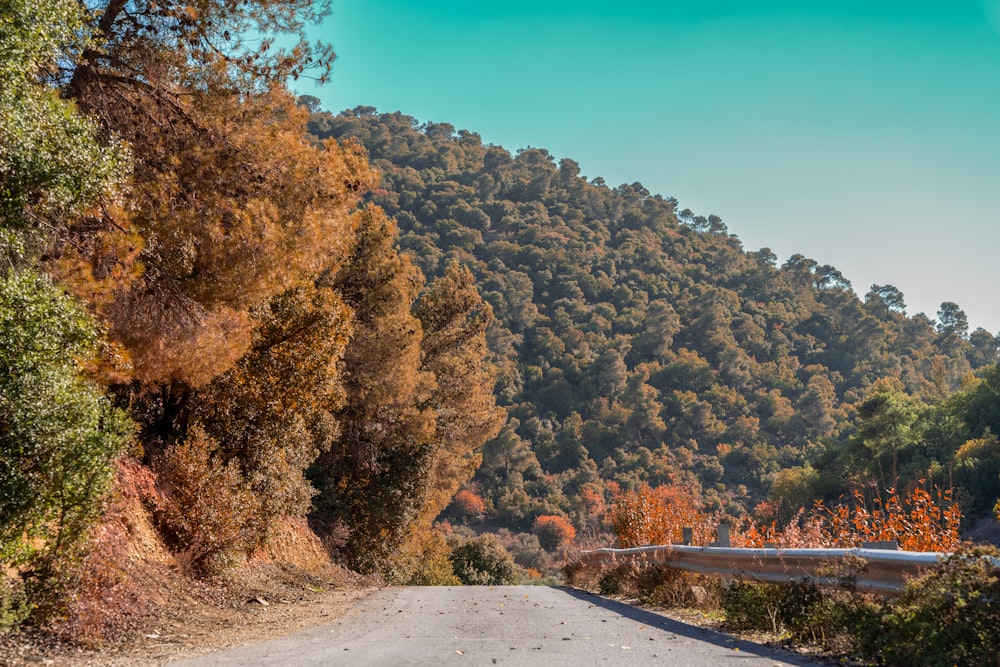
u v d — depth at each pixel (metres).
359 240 26.00
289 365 16.94
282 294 16.77
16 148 7.77
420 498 31.62
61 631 7.56
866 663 6.27
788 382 193.38
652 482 141.62
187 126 13.21
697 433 169.75
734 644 7.39
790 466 150.62
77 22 8.70
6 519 7.53
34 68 8.28
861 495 10.70
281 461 17.27
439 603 13.16
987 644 5.46
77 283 9.83
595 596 15.18
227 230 12.80
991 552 6.01
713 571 11.30
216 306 12.96
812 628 7.52
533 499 130.38
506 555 55.19
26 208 8.52
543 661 6.11
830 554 7.69
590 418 169.88
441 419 36.09
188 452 13.19
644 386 171.88
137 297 11.53
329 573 21.08
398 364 26.36
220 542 12.70
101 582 8.45
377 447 29.72
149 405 15.90
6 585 7.55
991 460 59.81
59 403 7.72
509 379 172.25
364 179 15.33
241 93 13.41
